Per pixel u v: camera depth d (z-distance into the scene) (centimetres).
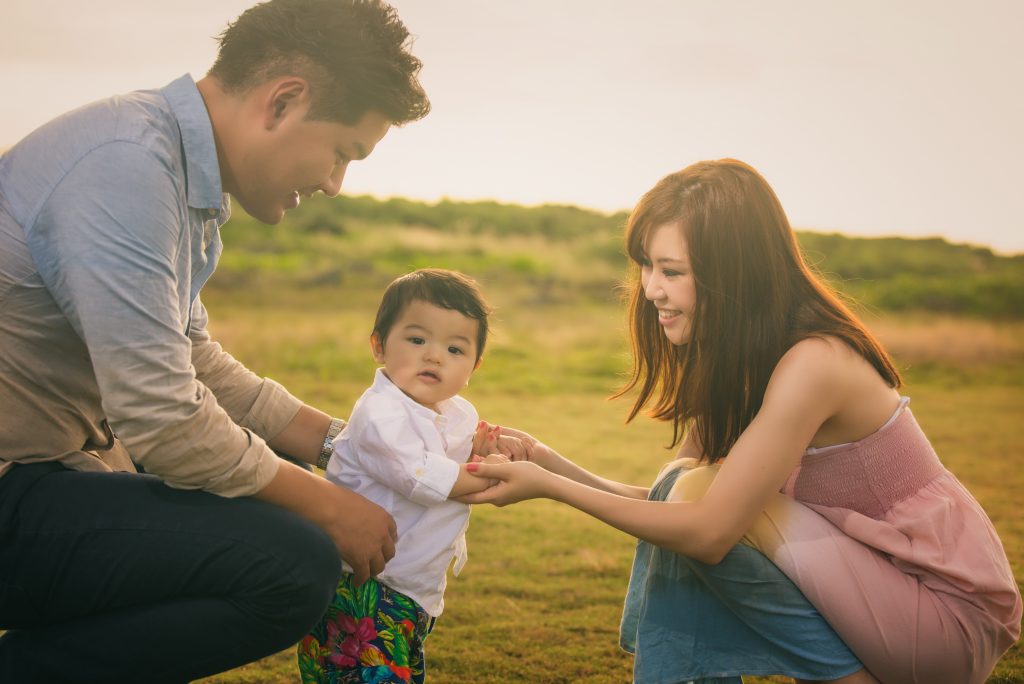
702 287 185
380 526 168
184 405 149
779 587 174
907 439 187
